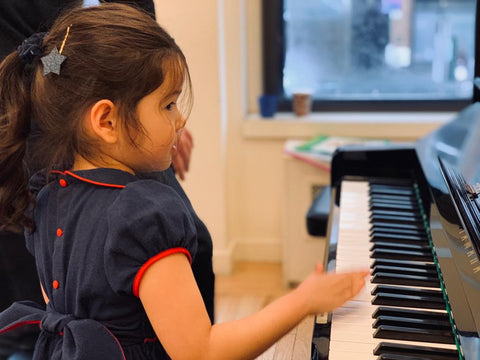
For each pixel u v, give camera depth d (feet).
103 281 3.27
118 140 3.33
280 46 9.64
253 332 3.06
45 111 3.41
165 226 3.13
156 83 3.27
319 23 9.55
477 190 4.01
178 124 3.46
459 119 5.50
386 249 4.09
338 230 4.43
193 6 8.43
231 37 9.00
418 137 9.00
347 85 9.76
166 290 3.08
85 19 3.37
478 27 5.37
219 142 8.93
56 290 3.50
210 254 4.97
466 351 2.80
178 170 5.73
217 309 8.48
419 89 9.62
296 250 8.90
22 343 4.04
